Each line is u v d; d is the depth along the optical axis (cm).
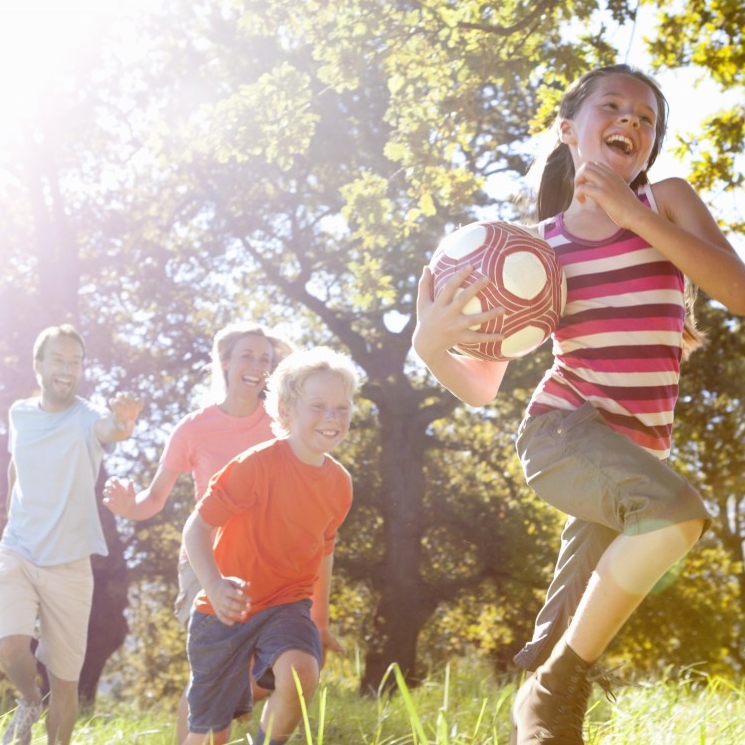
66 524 490
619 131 290
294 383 375
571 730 252
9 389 1872
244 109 770
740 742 365
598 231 291
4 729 501
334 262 1941
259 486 363
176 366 1909
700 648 2089
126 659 2025
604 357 282
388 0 717
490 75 717
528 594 1909
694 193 290
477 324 275
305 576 371
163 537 1914
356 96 1783
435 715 534
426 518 1909
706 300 1909
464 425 2072
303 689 334
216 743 373
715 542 2195
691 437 1991
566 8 699
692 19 845
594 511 259
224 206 1909
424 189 739
